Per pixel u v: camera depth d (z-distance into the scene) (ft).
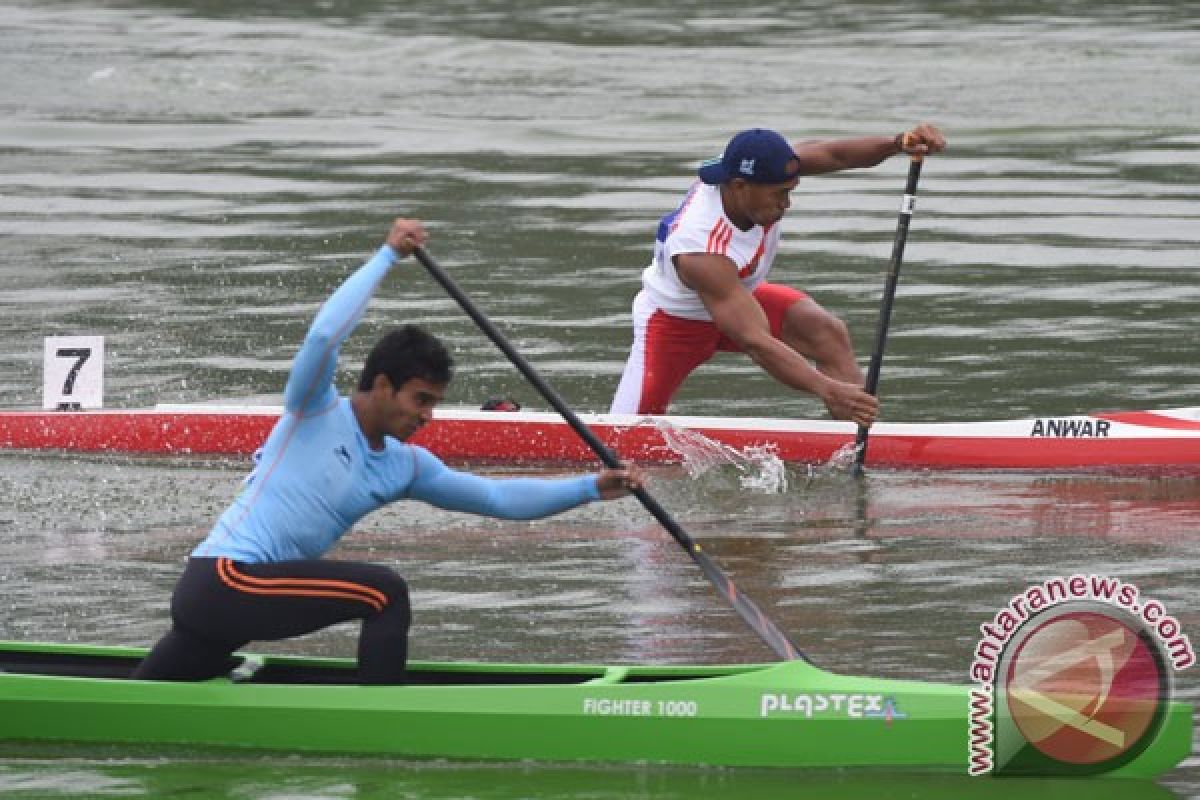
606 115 279.28
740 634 96.94
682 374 129.70
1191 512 119.65
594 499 85.05
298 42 340.80
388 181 234.38
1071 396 145.89
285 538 80.64
